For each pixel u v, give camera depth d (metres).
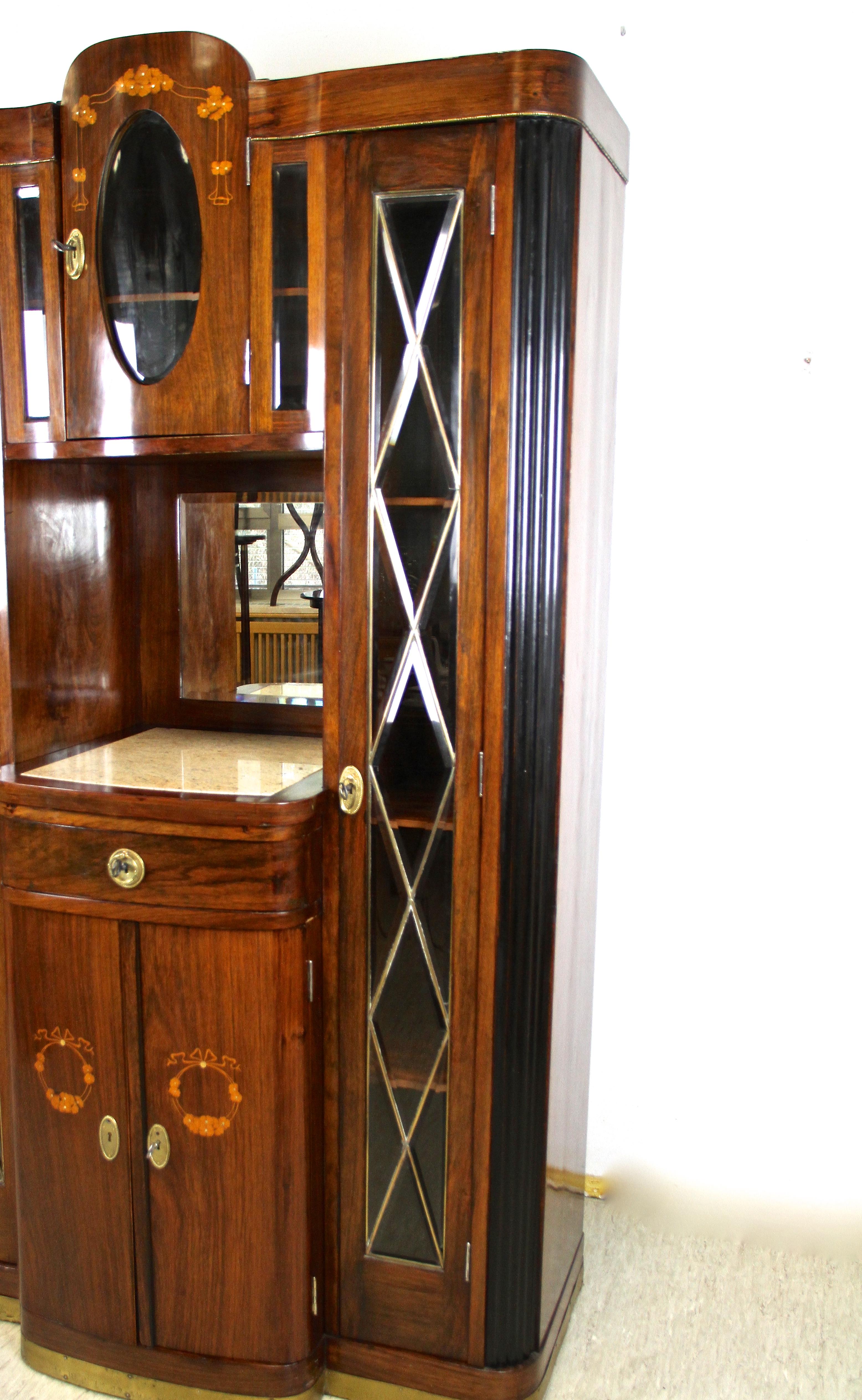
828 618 1.96
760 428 1.96
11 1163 1.83
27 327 1.69
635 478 2.02
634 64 1.92
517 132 1.42
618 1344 1.83
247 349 1.58
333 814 1.63
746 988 2.09
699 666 2.04
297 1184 1.62
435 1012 1.63
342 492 1.56
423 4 2.00
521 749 1.52
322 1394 1.72
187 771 1.75
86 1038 1.65
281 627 2.03
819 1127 2.08
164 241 1.60
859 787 1.98
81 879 1.61
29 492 1.77
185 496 2.04
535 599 1.50
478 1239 1.63
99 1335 1.71
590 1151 2.23
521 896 1.55
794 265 1.91
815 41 1.85
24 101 2.21
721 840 2.07
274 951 1.56
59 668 1.89
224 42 1.53
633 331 1.99
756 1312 1.92
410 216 1.49
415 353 1.51
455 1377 1.66
